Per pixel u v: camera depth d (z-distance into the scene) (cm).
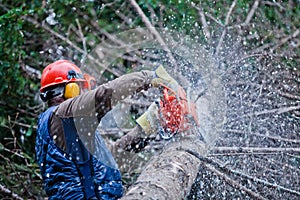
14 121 992
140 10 1066
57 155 496
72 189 487
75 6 1154
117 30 1166
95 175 496
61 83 535
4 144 1046
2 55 1021
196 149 602
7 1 1155
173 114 571
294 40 1084
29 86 1080
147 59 1080
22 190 899
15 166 933
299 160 818
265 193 760
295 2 1144
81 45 1181
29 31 1145
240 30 1080
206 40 1049
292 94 969
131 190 481
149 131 589
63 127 496
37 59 1138
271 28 1123
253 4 1168
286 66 1000
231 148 700
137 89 499
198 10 1102
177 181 518
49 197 503
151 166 558
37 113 1035
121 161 598
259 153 712
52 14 1104
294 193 673
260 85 895
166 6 1130
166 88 539
